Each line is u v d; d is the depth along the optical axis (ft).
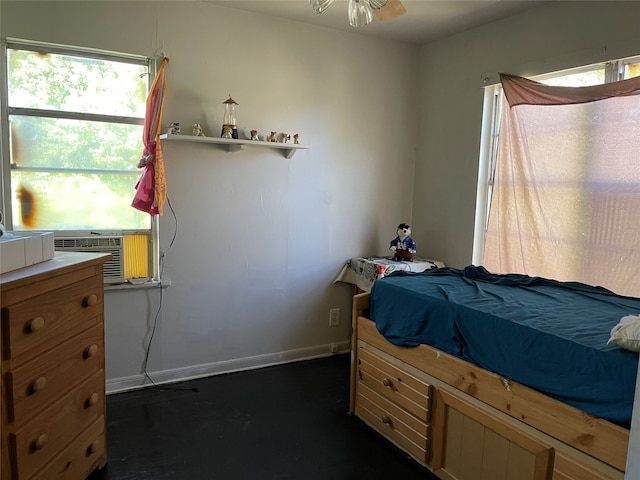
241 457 7.27
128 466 6.97
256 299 10.64
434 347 6.73
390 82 11.74
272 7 9.56
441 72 11.40
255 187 10.31
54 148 8.63
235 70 9.78
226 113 9.73
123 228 9.29
